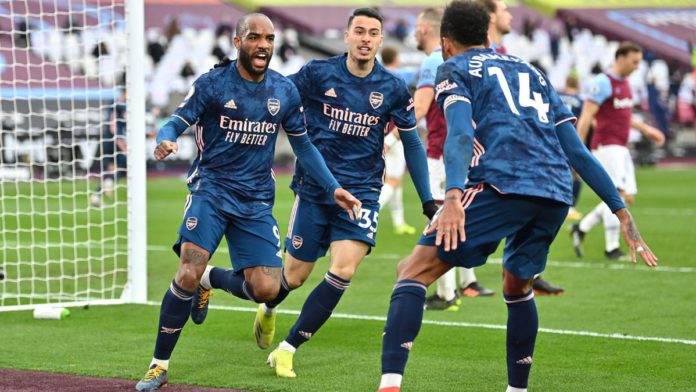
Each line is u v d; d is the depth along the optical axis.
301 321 13.36
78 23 53.69
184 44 63.69
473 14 11.34
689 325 16.86
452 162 10.38
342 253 13.65
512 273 11.35
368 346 15.23
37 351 14.82
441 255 10.77
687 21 77.25
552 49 74.00
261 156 13.16
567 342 15.42
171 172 59.16
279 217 36.34
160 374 12.48
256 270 13.16
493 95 10.90
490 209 10.70
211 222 12.77
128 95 18.98
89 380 12.88
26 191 45.97
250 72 12.73
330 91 14.00
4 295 19.77
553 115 11.26
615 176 24.95
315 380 12.93
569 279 22.30
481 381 12.92
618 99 24.67
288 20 69.38
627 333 16.19
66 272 24.25
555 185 10.80
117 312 18.27
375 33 13.83
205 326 16.86
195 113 12.66
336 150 14.07
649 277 22.50
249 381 12.88
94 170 50.59
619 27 75.69
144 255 19.42
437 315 17.91
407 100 14.12
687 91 73.31
